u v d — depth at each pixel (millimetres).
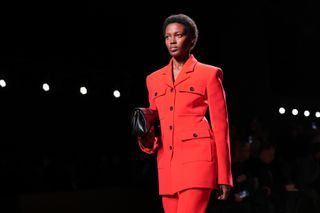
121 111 21688
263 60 18422
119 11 18281
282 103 21234
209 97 4609
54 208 12680
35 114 20984
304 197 11953
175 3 18656
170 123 4645
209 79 4613
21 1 16094
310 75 24406
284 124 20703
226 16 18328
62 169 15961
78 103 21766
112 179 19156
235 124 17516
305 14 23406
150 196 13812
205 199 4562
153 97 4844
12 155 19922
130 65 18281
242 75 18109
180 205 4559
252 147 11422
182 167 4547
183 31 4660
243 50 18203
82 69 16281
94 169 19172
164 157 4695
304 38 24078
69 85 15617
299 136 13070
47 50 16594
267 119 17984
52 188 15664
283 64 23547
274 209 11086
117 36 18266
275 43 23234
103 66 17688
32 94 20609
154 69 18750
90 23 17688
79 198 13141
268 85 18422
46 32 16625
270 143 12203
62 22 17031
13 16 15922
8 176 16797
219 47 18344
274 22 22781
